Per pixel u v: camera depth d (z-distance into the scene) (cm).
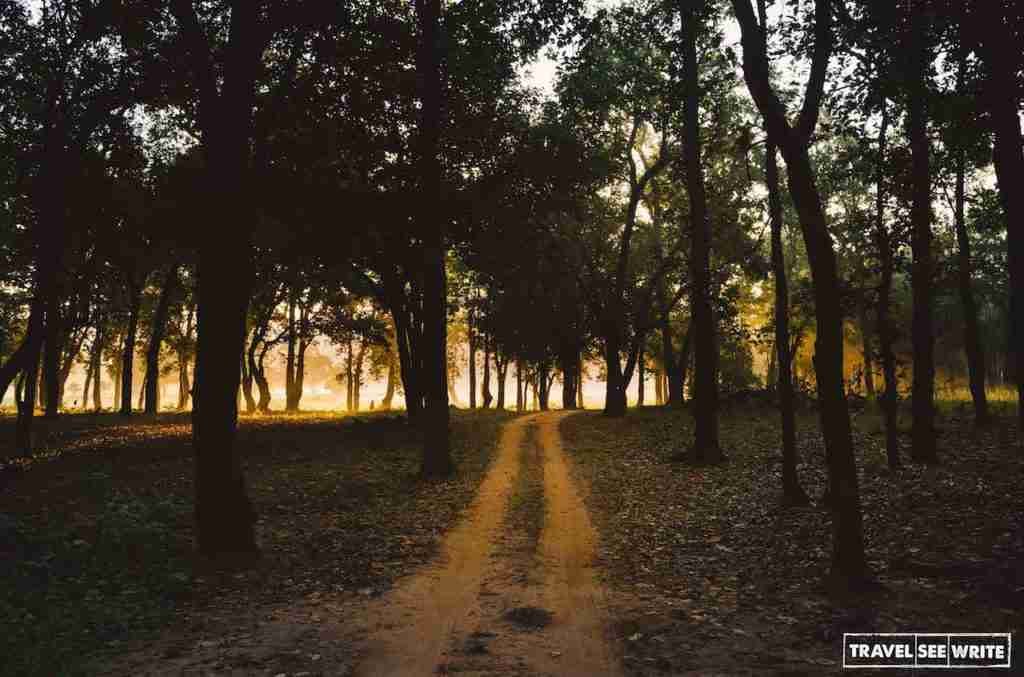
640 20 1775
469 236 2259
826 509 1250
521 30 1797
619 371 3725
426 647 677
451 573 976
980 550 879
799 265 4888
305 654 659
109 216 2133
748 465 1850
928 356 1585
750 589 842
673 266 3656
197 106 1472
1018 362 935
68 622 730
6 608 741
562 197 2384
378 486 1712
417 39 1705
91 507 1311
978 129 1139
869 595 769
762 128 1371
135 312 3594
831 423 823
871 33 1098
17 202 1664
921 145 1492
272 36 1322
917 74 1151
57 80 1470
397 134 1936
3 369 1597
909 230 1516
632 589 874
